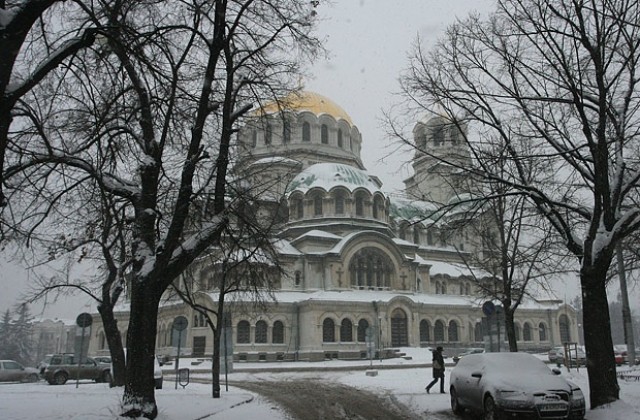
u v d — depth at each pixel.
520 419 13.95
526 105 19.39
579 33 16.61
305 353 60.59
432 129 21.17
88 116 16.16
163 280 15.08
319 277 67.19
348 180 74.38
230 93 16.77
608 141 17.92
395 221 84.31
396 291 69.31
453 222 20.73
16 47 10.94
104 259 28.08
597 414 15.16
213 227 15.97
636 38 16.98
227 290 24.72
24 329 115.12
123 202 18.86
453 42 19.86
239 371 46.72
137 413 14.20
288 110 19.36
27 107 13.15
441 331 71.19
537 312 83.81
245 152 24.48
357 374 39.97
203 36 15.69
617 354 50.34
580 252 17.22
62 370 35.44
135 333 14.80
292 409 19.12
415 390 26.44
